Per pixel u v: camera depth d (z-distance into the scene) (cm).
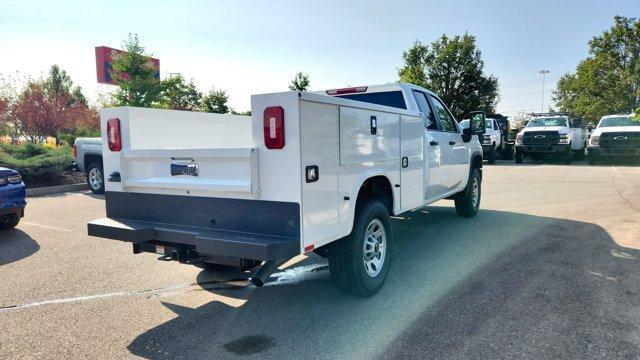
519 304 384
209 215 351
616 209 801
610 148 1717
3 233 686
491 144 1961
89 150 1091
